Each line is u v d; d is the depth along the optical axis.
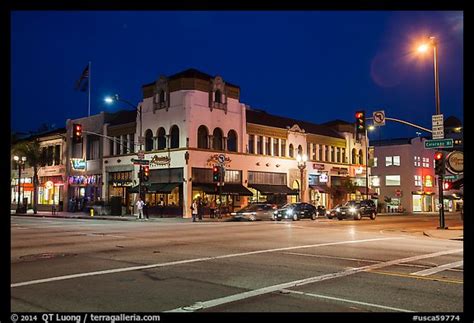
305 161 54.62
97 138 55.88
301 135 57.50
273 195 53.12
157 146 48.00
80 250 16.11
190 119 45.19
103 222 35.59
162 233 23.59
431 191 79.44
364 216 44.31
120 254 15.10
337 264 13.27
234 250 16.34
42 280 10.60
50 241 19.16
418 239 22.11
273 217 40.59
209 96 47.25
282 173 54.53
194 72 46.97
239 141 49.75
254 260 13.91
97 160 55.16
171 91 47.09
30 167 63.81
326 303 8.55
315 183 59.31
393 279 10.98
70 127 59.28
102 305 8.34
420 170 78.19
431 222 38.91
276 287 9.96
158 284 10.21
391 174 77.94
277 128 54.16
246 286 10.05
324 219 44.12
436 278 11.15
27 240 19.53
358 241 20.30
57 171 60.66
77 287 9.86
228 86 49.28
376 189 78.81
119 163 52.16
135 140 50.66
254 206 40.66
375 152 79.94
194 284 10.23
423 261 14.08
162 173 46.97
